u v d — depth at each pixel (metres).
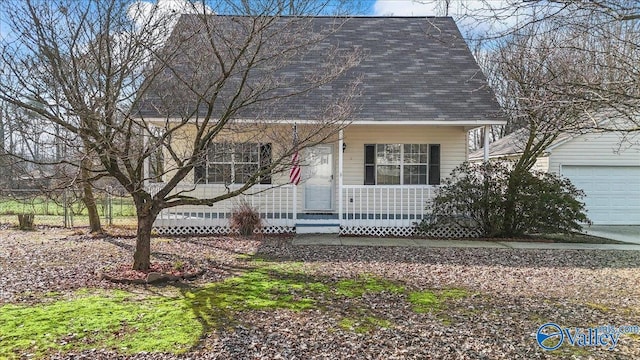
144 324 4.93
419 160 13.68
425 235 12.10
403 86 12.88
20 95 5.73
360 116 11.68
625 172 15.25
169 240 11.04
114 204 20.61
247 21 6.41
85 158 5.84
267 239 11.31
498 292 6.44
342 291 6.39
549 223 11.46
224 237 11.56
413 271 7.77
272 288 6.52
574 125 5.02
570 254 9.61
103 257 8.73
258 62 6.83
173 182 7.22
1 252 9.30
